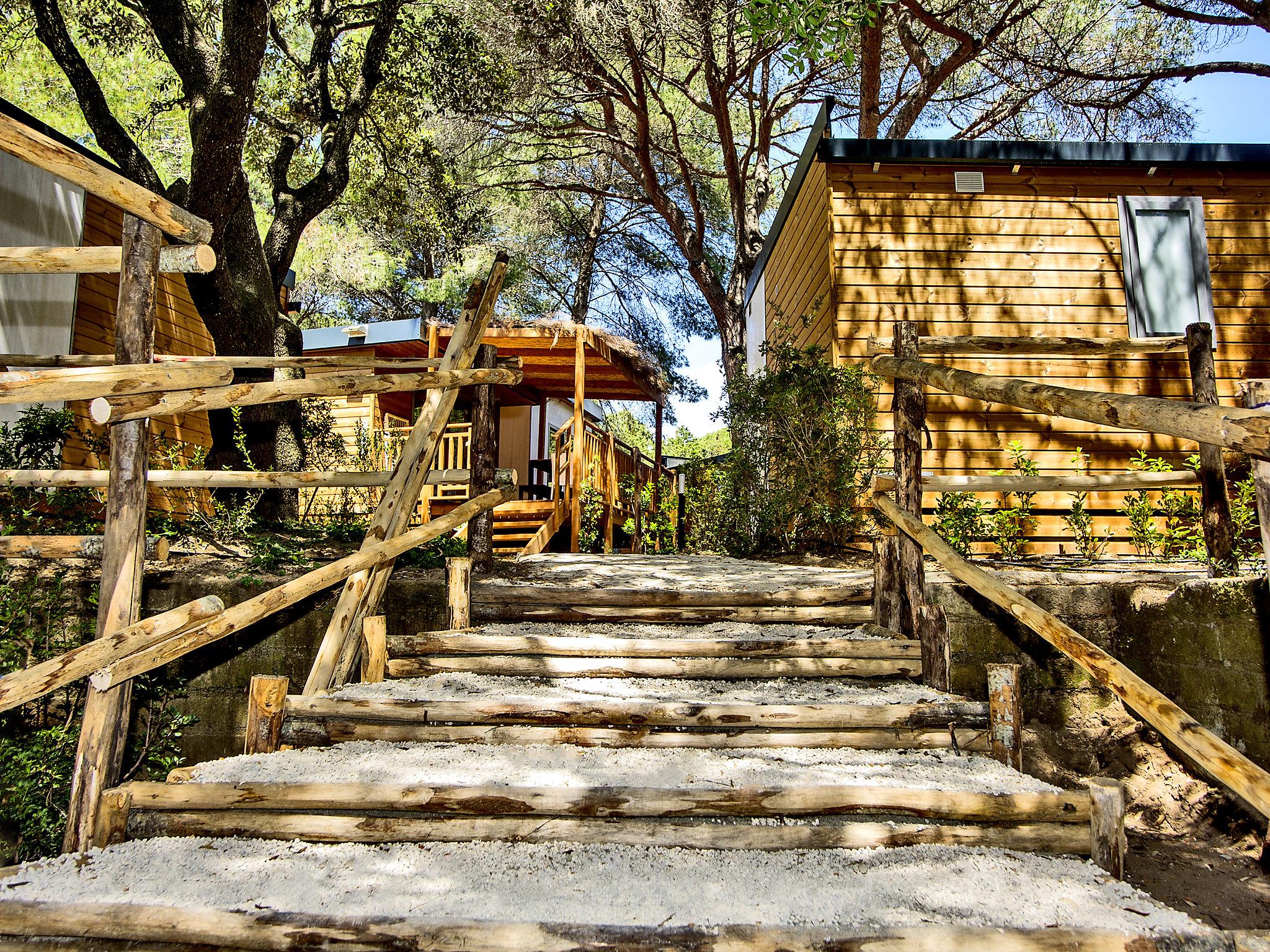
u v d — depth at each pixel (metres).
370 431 11.31
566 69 14.19
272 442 8.20
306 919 2.16
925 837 2.67
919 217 8.73
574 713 3.42
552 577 5.80
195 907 2.22
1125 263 8.70
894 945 2.05
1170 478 4.84
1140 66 14.62
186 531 6.01
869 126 13.59
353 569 3.88
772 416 8.21
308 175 17.50
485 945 2.09
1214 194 8.88
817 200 9.41
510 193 19.89
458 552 6.33
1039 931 2.08
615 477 12.51
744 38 13.30
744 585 5.32
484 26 13.05
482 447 5.80
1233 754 2.26
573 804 2.73
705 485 10.04
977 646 4.91
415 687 3.83
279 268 9.59
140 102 15.52
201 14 9.77
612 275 22.66
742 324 16.33
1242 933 2.10
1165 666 4.44
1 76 13.97
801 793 2.76
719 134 16.72
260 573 5.02
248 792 2.80
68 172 2.75
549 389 14.21
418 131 14.39
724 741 3.35
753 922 2.16
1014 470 8.35
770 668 3.96
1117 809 2.62
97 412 2.95
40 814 3.90
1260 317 8.73
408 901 2.28
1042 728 4.79
